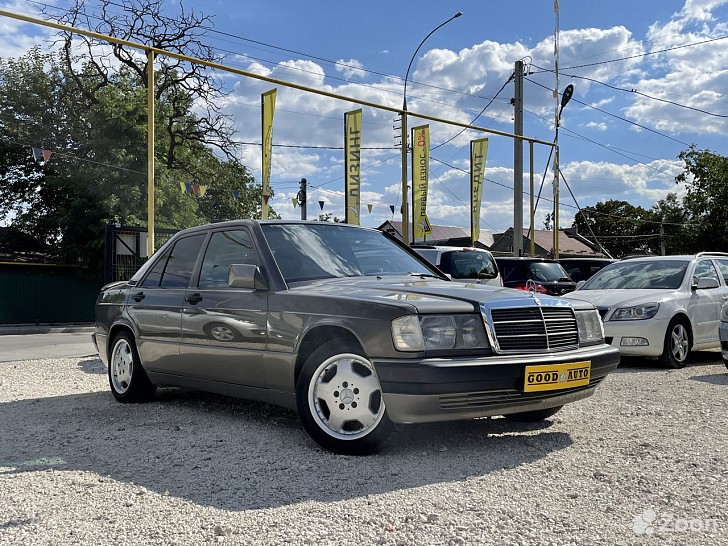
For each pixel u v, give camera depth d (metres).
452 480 3.86
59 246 31.73
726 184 38.62
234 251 5.61
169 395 6.93
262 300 5.04
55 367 9.66
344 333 4.52
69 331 26.44
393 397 4.14
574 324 4.84
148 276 6.54
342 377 4.45
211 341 5.46
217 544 2.98
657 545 2.94
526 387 4.27
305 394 4.55
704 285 9.53
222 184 38.34
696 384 7.34
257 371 5.04
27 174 36.28
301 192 36.81
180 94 33.88
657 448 4.53
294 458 4.34
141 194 30.66
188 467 4.19
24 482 3.94
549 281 13.98
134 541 3.03
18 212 36.66
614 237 74.75
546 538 3.02
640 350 8.85
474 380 4.11
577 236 65.75
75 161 32.75
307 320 4.66
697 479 3.85
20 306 30.64
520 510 3.36
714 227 38.97
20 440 5.02
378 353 4.22
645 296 9.20
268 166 17.44
